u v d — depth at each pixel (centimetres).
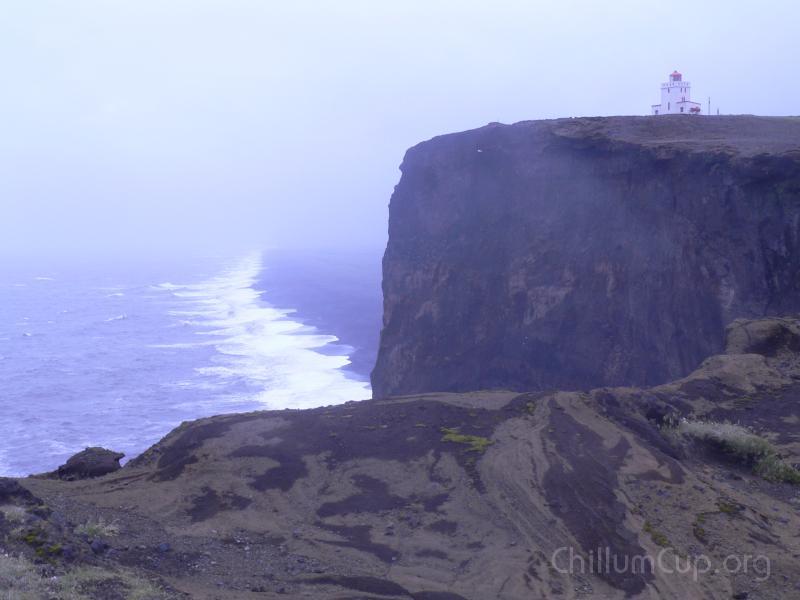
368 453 1075
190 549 812
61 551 678
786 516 935
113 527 839
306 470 1034
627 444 1068
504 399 1280
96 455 1137
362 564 795
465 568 780
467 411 1219
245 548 831
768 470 1102
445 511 905
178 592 678
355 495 964
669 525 859
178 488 998
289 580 748
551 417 1163
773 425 1311
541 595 720
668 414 1223
